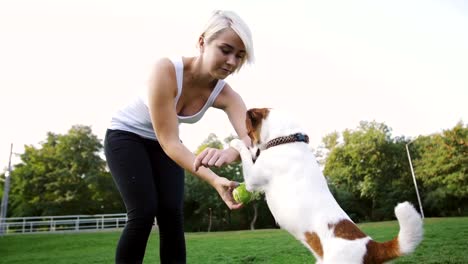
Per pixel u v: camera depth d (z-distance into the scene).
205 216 31.34
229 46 2.45
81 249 8.92
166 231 2.97
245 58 2.54
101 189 34.91
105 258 6.90
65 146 35.16
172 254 2.98
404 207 2.32
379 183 32.72
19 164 35.38
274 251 6.10
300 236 2.57
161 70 2.54
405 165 32.97
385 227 10.08
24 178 34.56
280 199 2.65
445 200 30.19
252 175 2.78
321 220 2.48
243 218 30.92
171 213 2.95
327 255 2.39
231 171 28.67
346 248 2.36
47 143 35.72
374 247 2.37
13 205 36.34
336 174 34.44
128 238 2.69
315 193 2.57
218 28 2.44
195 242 8.92
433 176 30.44
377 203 33.00
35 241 11.74
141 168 2.79
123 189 2.75
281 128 2.86
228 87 3.13
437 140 30.84
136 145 2.87
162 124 2.50
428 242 5.70
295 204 2.56
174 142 2.50
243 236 10.22
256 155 2.96
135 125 2.88
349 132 34.88
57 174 34.41
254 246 7.12
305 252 5.78
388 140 34.12
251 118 3.01
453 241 5.72
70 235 14.13
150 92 2.50
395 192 32.38
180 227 3.00
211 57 2.50
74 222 24.30
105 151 2.97
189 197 30.34
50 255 7.90
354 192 33.97
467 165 29.09
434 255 4.58
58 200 33.69
